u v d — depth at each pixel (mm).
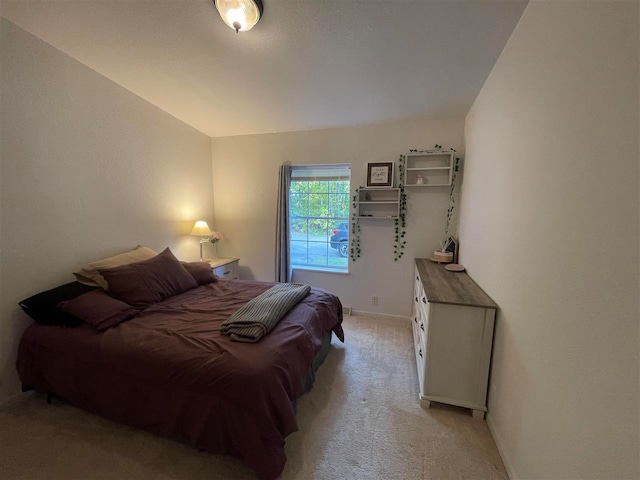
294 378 1530
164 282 2365
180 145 3348
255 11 1679
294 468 1445
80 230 2316
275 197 3723
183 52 2135
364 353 2602
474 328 1767
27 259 1973
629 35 758
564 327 1021
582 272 930
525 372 1312
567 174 1038
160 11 1768
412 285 3314
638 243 710
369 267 3436
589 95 923
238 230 3945
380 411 1861
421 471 1438
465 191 2732
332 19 1765
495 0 1503
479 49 1877
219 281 2852
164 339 1606
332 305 2457
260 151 3697
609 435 788
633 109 736
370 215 3301
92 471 1423
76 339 1692
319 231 3750
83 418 1776
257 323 1668
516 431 1369
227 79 2475
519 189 1465
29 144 1957
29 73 1935
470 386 1820
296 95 2686
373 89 2514
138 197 2844
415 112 2852
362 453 1539
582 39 973
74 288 2088
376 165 3191
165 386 1458
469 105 2627
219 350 1493
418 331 2398
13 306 1902
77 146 2268
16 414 1810
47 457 1503
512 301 1497
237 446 1337
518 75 1546
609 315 803
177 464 1459
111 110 2527
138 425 1578
